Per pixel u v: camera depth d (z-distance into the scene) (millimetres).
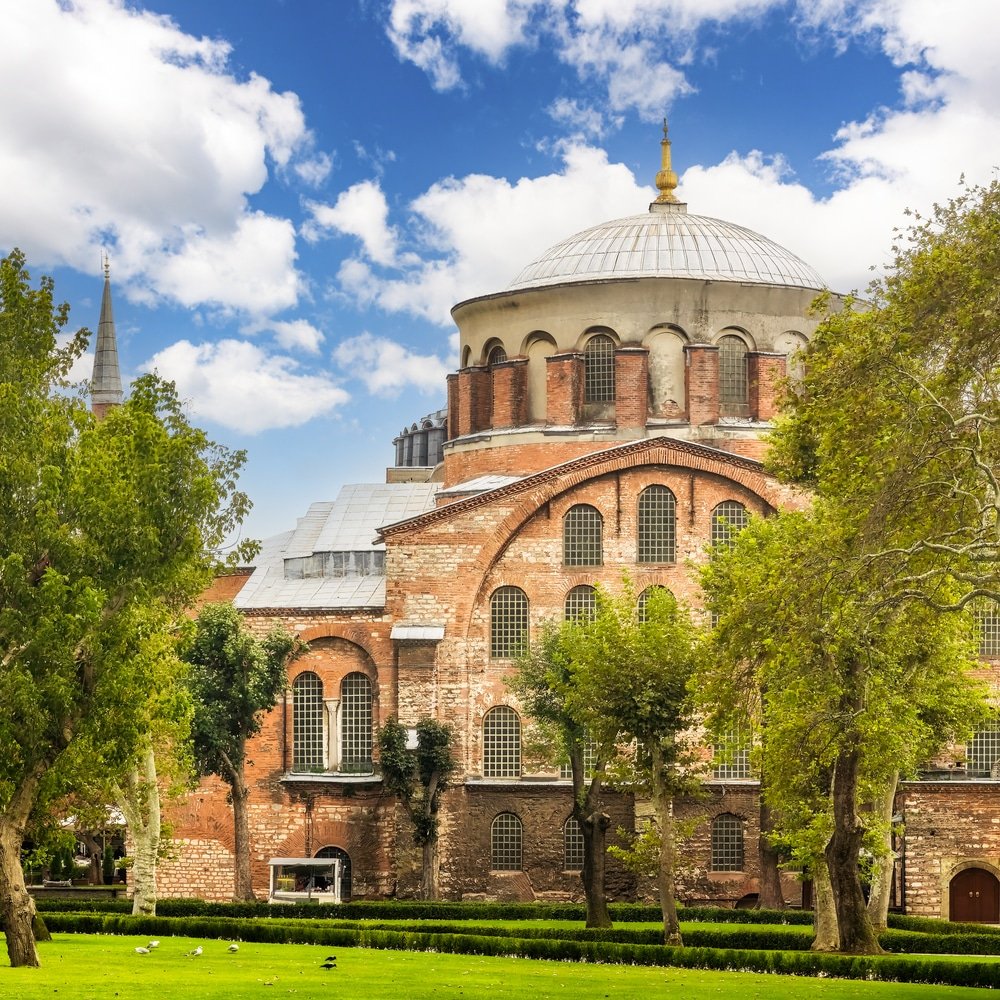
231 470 56375
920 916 76625
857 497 45750
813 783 62625
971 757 82812
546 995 44094
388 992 43406
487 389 92250
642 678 63562
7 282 49125
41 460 47719
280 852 83375
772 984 48688
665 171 99312
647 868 64250
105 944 56656
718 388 87750
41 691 45781
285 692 82062
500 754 83250
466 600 83625
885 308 44938
